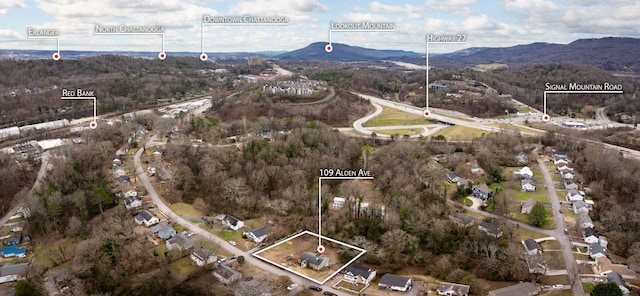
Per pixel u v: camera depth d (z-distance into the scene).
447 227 124.56
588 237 121.69
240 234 124.06
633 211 137.00
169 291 98.56
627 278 102.69
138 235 120.94
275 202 137.25
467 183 161.25
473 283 100.50
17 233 131.75
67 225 129.88
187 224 128.88
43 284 103.69
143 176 163.38
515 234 124.69
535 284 100.75
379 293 97.56
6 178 162.38
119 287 101.44
